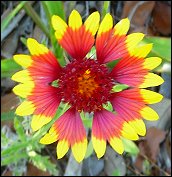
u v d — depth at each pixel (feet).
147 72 0.31
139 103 0.31
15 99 0.51
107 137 0.32
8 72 0.45
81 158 0.32
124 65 0.32
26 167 0.52
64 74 0.32
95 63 0.33
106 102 0.33
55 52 0.42
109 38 0.31
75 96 0.32
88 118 0.38
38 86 0.30
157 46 0.45
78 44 0.31
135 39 0.31
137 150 0.45
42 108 0.30
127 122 0.32
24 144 0.43
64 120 0.32
